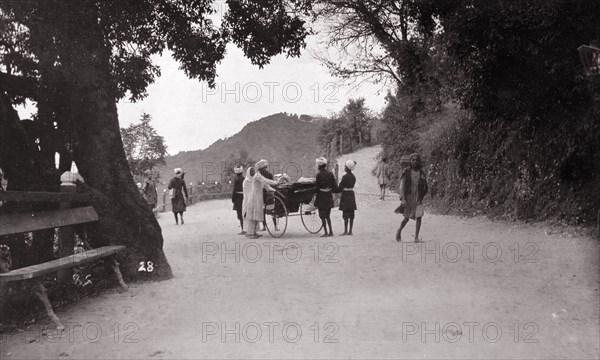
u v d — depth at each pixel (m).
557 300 6.03
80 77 7.51
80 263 6.36
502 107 13.15
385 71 24.45
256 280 7.72
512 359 4.37
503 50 11.64
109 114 8.05
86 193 7.58
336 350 4.66
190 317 5.87
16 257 7.06
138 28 8.87
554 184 11.84
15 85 7.23
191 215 22.81
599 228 9.51
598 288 6.46
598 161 10.63
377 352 4.59
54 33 7.08
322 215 12.84
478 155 15.97
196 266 9.13
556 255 8.45
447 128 18.36
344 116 50.00
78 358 4.65
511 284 6.83
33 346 5.00
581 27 10.12
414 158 10.89
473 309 5.80
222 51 10.57
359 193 26.08
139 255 7.86
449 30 12.48
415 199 10.84
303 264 8.88
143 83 9.17
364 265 8.51
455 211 16.16
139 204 8.12
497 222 13.00
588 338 4.80
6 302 5.78
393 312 5.78
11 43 6.93
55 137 7.81
